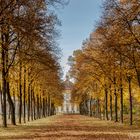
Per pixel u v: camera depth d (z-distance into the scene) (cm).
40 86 8406
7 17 3103
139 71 4234
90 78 6750
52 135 2888
